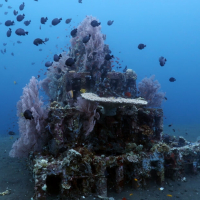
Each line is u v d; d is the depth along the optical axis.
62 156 4.84
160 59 6.17
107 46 8.85
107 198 4.29
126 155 4.95
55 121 5.21
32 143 5.87
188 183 5.56
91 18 8.19
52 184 4.96
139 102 5.20
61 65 8.35
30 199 4.32
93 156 4.72
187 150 6.16
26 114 4.96
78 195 4.34
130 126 5.99
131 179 5.19
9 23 7.50
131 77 8.26
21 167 6.66
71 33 7.10
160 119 6.52
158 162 5.32
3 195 4.50
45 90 10.07
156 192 4.90
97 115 5.25
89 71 7.33
